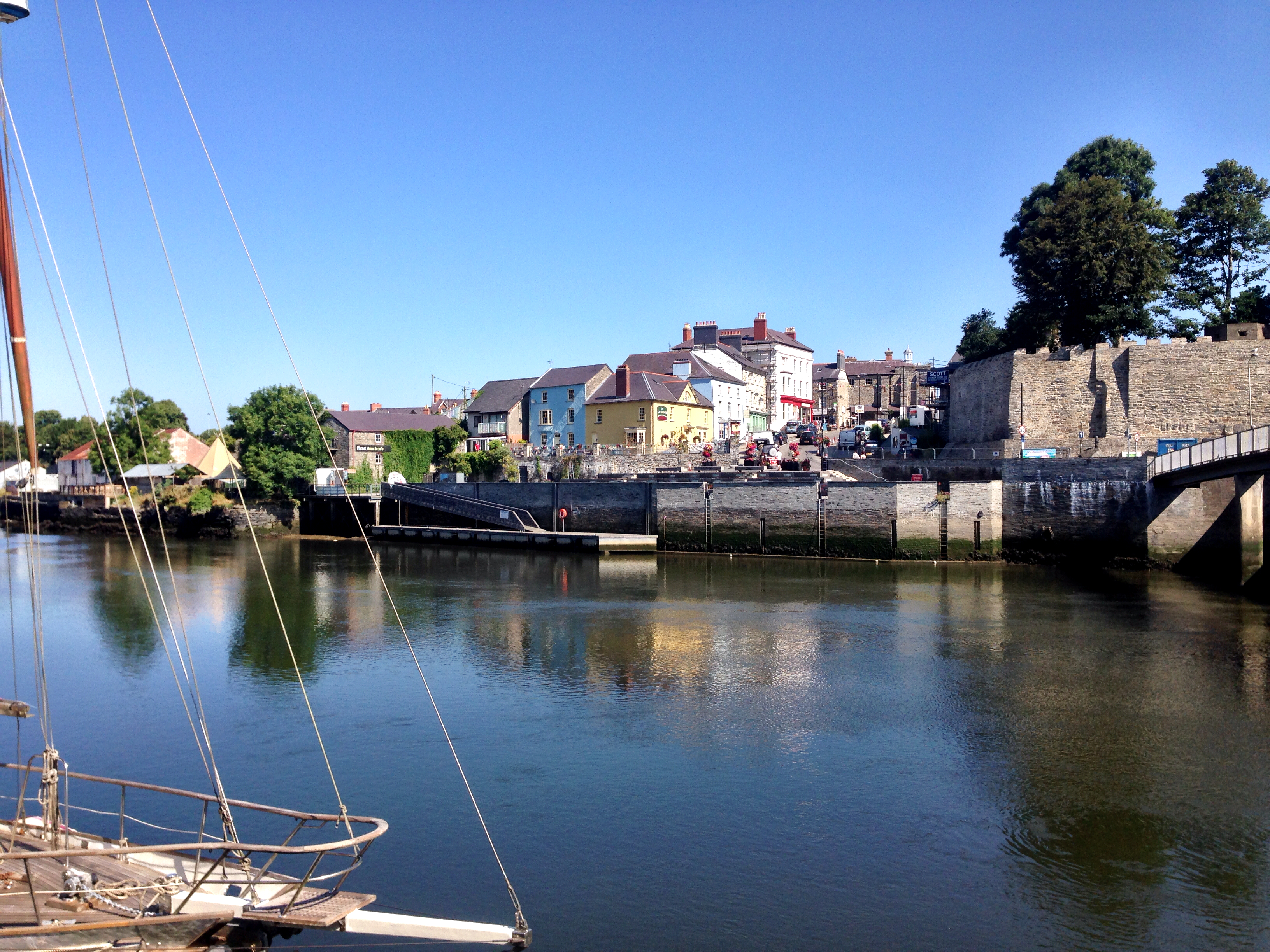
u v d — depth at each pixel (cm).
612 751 2028
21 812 1335
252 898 1097
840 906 1349
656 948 1236
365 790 1808
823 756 1983
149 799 1777
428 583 4741
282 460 8325
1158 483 4891
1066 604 3853
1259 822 1622
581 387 8838
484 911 1335
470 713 2325
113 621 3619
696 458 7325
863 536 5506
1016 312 7006
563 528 6712
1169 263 6181
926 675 2656
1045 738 2086
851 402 11975
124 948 995
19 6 1133
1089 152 6775
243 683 2625
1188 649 2941
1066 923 1302
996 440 6372
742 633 3284
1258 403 5503
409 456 8825
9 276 1162
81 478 11375
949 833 1592
